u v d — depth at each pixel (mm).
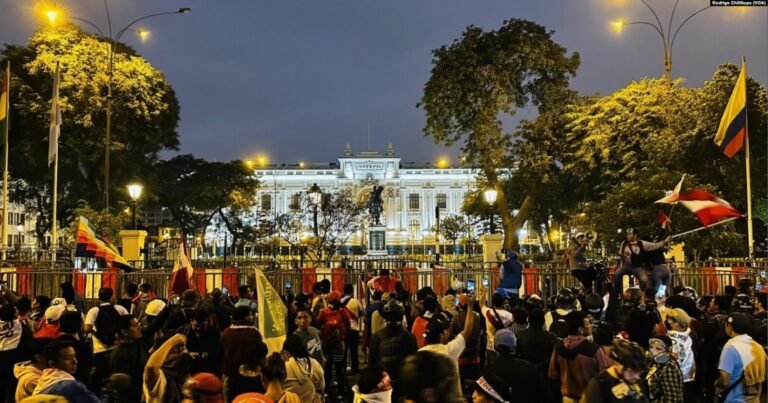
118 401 5594
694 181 24484
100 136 40344
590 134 36906
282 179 101688
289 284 20500
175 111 48188
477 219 78000
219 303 11867
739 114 24516
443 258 38219
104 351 8625
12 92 39500
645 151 34688
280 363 6410
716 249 25031
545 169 38000
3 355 9656
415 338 9898
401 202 103062
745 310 10766
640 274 15352
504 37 37125
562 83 37812
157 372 6816
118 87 41156
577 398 7410
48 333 9570
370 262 24281
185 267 14672
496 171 40156
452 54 37281
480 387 5637
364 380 6219
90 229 18703
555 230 56656
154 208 62406
